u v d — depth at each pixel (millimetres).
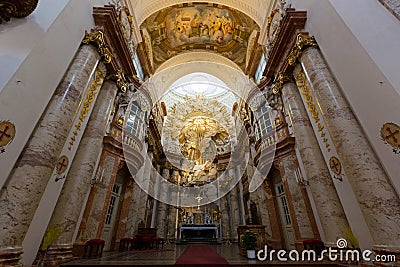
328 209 4695
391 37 3467
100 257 4863
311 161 5492
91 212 5953
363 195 3451
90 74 5078
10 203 2990
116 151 7379
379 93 3463
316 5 5371
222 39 13047
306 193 6191
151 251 6500
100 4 6137
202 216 11922
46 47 3852
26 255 3471
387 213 3084
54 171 4293
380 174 3375
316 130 5543
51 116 3969
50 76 3977
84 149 5555
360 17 4016
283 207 8070
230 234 11242
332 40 4723
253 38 11695
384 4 3691
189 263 3746
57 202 4660
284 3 7164
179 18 12219
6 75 3066
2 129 2949
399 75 3211
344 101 4336
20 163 3320
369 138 3695
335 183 4711
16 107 3182
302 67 6035
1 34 3260
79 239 5352
